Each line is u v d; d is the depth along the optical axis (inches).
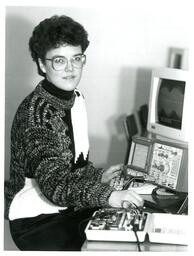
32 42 65.5
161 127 82.0
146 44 118.6
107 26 117.0
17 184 67.2
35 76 118.0
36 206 66.0
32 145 60.2
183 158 71.4
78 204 56.5
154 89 83.9
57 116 64.1
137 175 75.8
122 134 122.6
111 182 71.4
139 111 107.7
